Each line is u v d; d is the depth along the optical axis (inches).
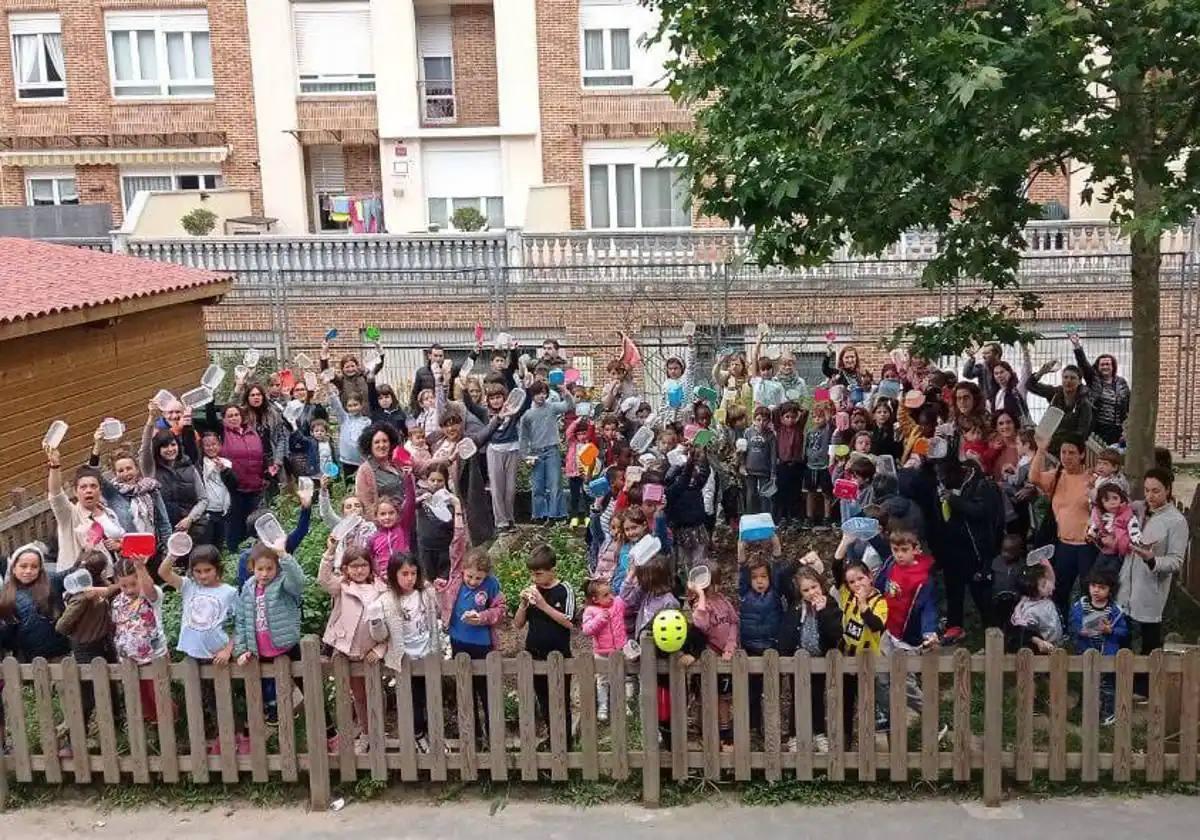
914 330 468.8
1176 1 302.4
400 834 285.1
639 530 350.3
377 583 301.3
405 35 1031.0
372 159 1087.0
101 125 1060.5
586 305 845.8
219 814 297.7
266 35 1042.1
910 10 308.3
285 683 297.7
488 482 503.5
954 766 290.5
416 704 312.5
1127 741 287.7
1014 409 511.2
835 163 362.6
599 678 334.6
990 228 398.9
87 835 289.3
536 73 1026.7
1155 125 354.0
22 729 301.9
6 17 1050.7
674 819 287.3
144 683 310.8
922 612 312.8
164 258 888.3
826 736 299.6
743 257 402.6
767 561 310.7
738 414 502.9
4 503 483.5
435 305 867.4
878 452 451.5
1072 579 361.1
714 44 380.2
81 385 549.3
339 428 552.4
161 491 411.2
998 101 306.8
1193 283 714.2
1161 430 749.3
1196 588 392.5
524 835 282.7
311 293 872.9
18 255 615.2
